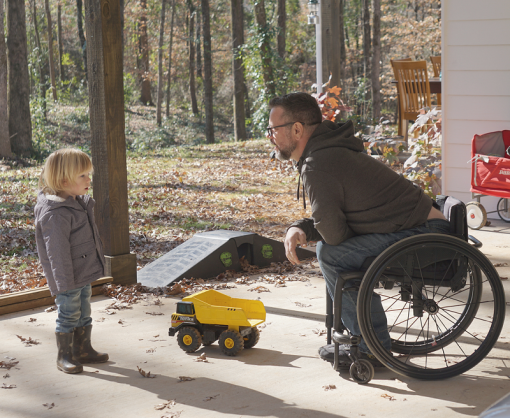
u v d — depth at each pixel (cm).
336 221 286
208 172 1316
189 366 328
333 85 996
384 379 303
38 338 382
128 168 1384
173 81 3934
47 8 3177
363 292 280
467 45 723
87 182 316
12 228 821
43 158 1880
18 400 286
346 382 301
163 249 695
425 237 280
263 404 276
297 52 3684
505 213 716
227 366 327
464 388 288
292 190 1091
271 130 306
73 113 2875
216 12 3616
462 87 733
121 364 333
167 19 3728
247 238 562
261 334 381
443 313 404
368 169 290
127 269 498
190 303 353
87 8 468
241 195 1050
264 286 491
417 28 2984
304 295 465
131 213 903
